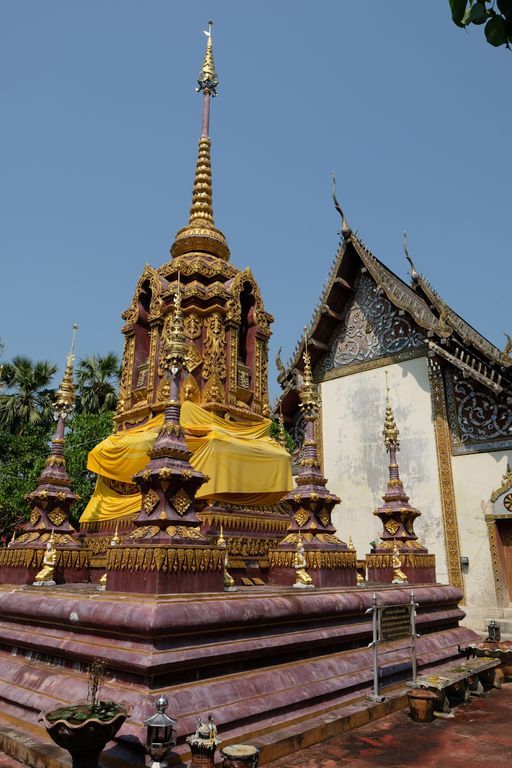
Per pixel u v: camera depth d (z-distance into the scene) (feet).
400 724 22.56
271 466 34.47
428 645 31.53
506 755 19.38
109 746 16.20
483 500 53.83
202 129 46.52
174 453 22.06
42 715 15.38
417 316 60.29
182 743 16.26
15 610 23.41
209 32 48.98
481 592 52.06
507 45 11.55
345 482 64.90
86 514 36.58
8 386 106.01
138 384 39.78
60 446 32.35
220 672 19.63
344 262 69.36
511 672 32.14
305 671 22.35
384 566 38.40
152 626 17.44
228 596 20.77
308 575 27.50
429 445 58.90
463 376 57.93
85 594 21.25
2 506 71.36
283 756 18.37
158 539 20.35
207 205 44.55
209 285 39.96
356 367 67.46
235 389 37.96
